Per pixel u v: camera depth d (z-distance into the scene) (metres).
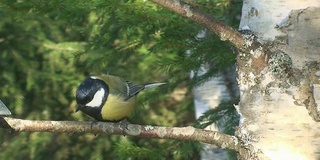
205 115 12.21
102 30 11.86
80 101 8.30
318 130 6.16
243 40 6.34
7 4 10.79
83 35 15.11
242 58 6.40
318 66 6.18
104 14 10.91
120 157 10.77
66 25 12.46
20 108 16.45
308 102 6.17
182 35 10.75
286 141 6.21
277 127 6.25
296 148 6.19
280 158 6.23
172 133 6.50
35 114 16.92
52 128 6.59
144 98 12.40
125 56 11.62
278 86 6.25
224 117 12.16
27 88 16.00
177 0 6.36
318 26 6.21
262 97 6.30
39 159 17.23
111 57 11.60
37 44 15.69
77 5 10.59
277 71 6.24
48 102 16.91
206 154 13.58
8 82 16.45
